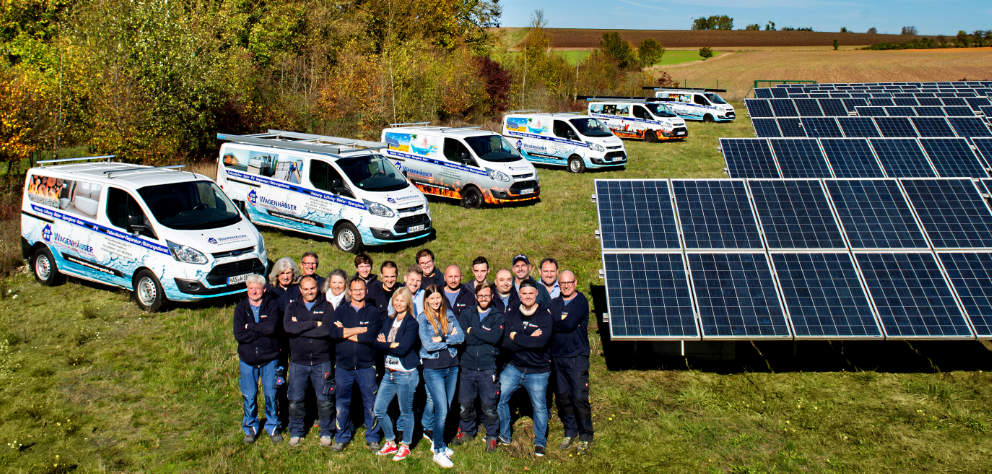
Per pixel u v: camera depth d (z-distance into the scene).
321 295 6.70
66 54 18.38
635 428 6.83
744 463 6.15
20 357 8.37
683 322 7.39
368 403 6.42
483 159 16.23
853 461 6.12
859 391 7.45
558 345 6.40
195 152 20.59
